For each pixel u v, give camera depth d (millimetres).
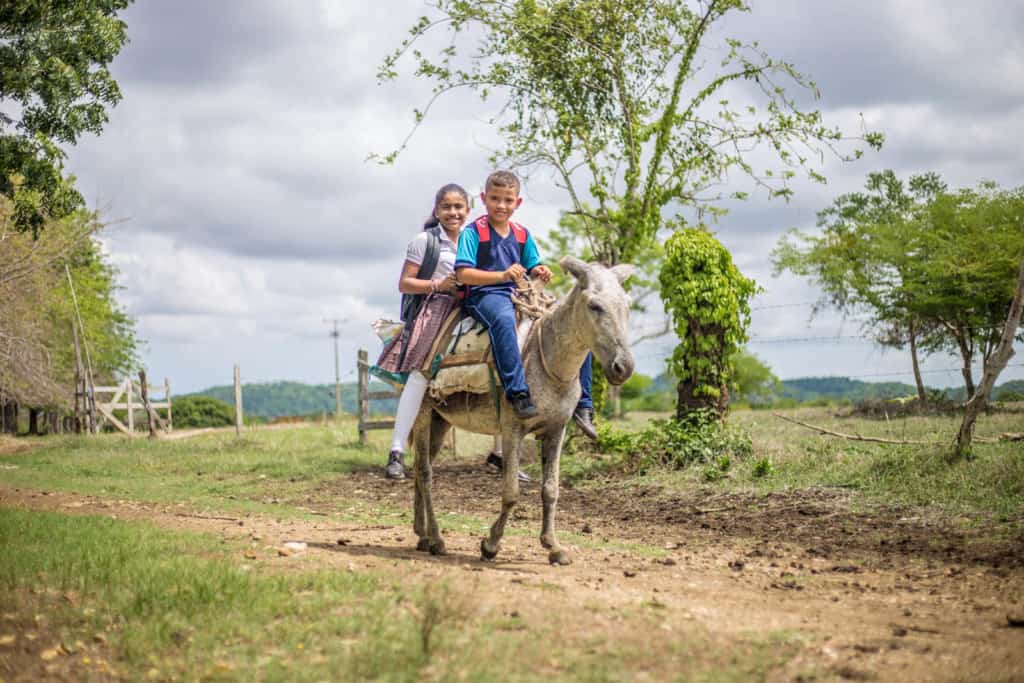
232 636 4891
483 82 16812
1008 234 25141
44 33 11289
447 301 7262
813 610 5633
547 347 6703
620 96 16797
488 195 7121
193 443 21188
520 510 11438
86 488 13359
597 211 17109
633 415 40344
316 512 11203
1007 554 7371
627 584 6289
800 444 14570
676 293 14164
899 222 29406
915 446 11742
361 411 19891
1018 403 21812
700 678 4152
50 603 5512
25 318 26312
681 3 16094
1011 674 4270
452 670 4246
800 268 31234
